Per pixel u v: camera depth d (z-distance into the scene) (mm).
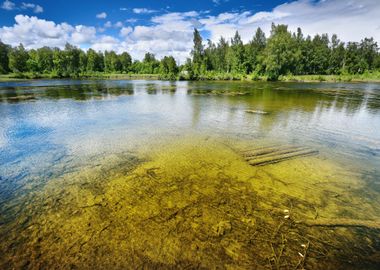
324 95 25266
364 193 5289
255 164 6785
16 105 18047
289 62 59938
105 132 10273
